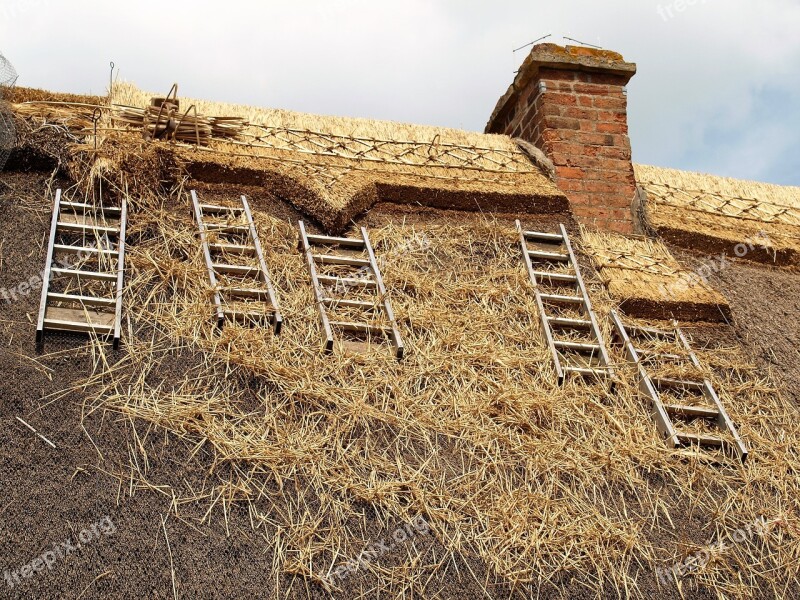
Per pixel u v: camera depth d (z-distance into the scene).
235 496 4.68
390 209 6.83
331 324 5.66
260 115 7.36
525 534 4.94
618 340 6.29
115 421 4.80
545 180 7.45
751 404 6.12
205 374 5.18
